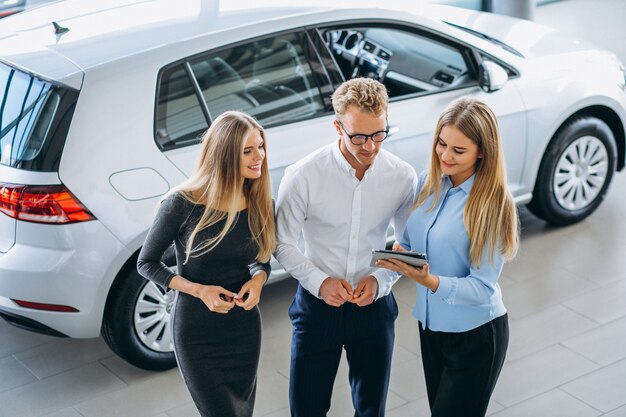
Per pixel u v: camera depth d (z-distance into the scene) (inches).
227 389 122.0
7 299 150.6
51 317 150.9
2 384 159.3
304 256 122.5
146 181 151.9
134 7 175.6
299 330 125.0
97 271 148.9
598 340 169.8
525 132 195.5
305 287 121.4
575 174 210.5
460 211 114.4
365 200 119.6
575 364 162.6
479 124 108.9
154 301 159.5
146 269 117.3
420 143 179.8
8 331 175.6
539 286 189.0
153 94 154.1
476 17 224.1
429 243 117.1
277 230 122.8
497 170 110.6
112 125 149.9
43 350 169.8
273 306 183.2
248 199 116.6
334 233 121.6
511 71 195.8
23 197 145.2
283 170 164.4
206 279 117.5
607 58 213.2
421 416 149.6
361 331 123.6
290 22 169.6
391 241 180.5
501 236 112.9
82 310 150.6
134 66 153.6
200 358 119.4
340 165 117.9
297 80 169.9
